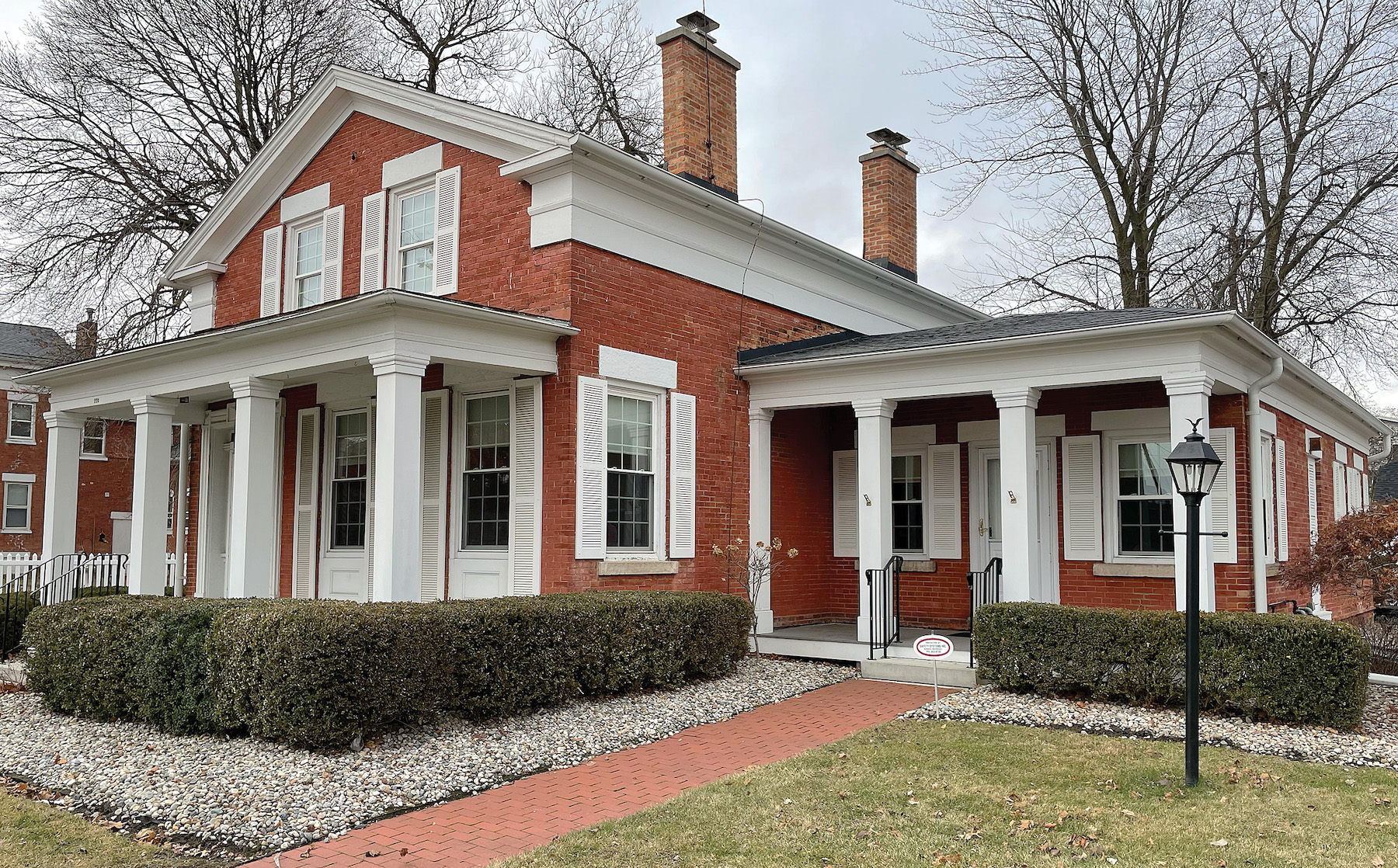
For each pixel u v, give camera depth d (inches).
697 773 283.6
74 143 898.1
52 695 371.9
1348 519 432.5
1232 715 345.4
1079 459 509.0
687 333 488.1
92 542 1298.0
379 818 241.3
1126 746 301.3
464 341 397.1
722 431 503.8
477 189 471.5
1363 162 807.1
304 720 290.2
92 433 1310.3
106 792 267.1
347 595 510.3
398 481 372.8
